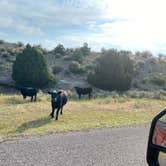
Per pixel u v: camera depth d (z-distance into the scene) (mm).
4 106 17828
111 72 39969
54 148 7688
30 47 39125
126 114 16859
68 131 10523
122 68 40375
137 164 6582
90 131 10727
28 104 19516
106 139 9266
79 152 7398
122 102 24203
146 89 43219
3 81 39719
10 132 10086
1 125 11539
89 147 8008
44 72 38438
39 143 8242
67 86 40406
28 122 12695
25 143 8203
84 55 63250
